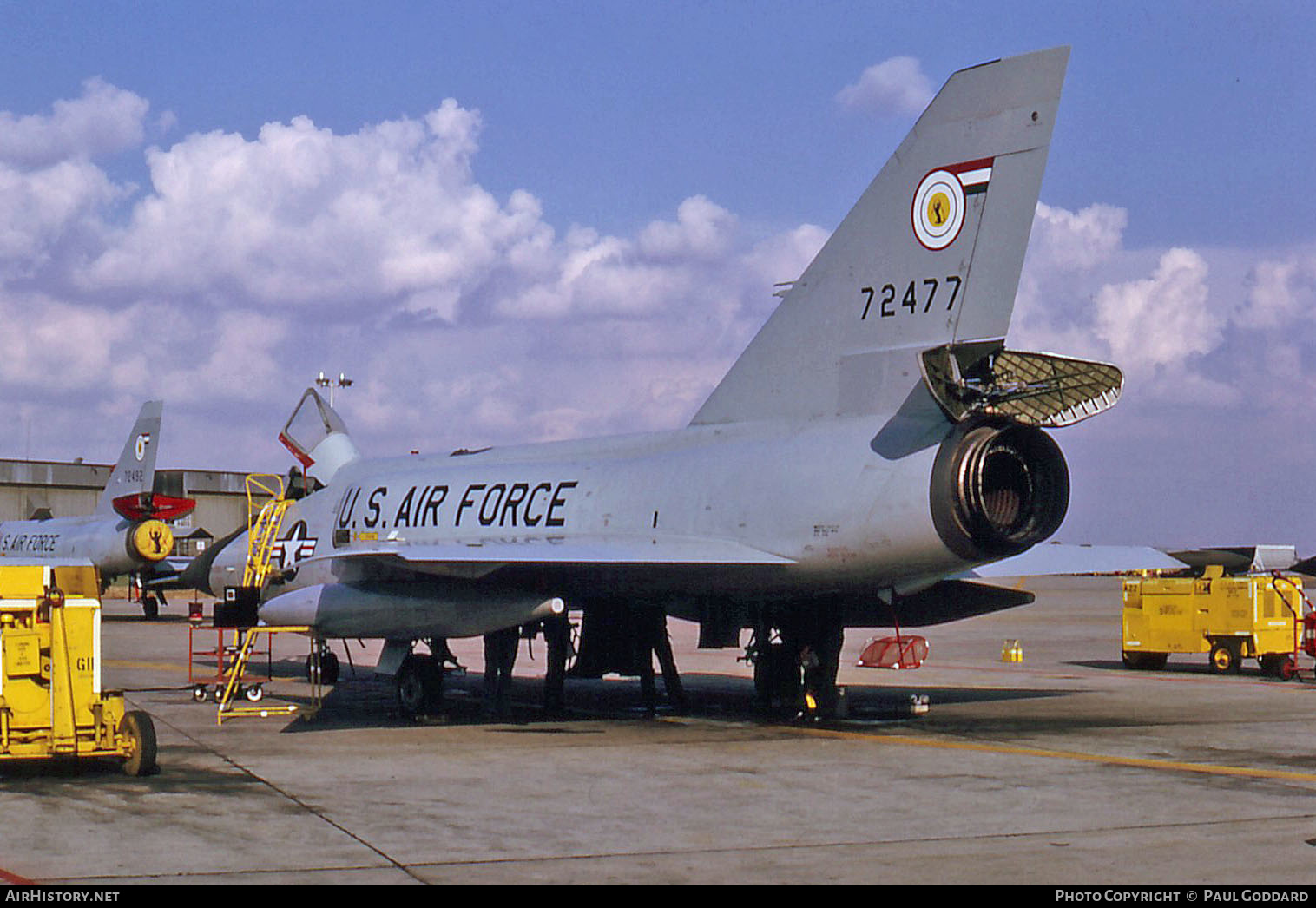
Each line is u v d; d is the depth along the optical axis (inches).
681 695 619.8
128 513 1471.5
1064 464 494.3
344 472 763.4
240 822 341.7
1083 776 417.7
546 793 388.5
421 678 593.0
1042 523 492.7
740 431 554.9
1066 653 1037.2
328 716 611.2
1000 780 410.9
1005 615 1802.4
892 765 443.2
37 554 1583.4
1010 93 482.9
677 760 457.4
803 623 593.9
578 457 627.5
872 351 512.7
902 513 478.6
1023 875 282.0
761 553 515.5
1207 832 328.5
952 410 480.1
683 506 549.3
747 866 291.6
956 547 472.1
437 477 686.5
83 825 337.1
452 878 280.8
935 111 503.8
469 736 530.6
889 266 512.1
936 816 350.0
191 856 301.3
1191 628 840.9
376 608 582.6
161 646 1123.3
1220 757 460.8
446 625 571.2
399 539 680.4
